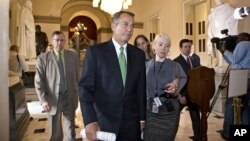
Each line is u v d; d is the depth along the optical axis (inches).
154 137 102.1
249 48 158.9
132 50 87.0
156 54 113.2
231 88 122.4
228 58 165.2
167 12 440.1
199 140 154.1
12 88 175.9
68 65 133.6
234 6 275.4
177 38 406.9
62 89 131.0
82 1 639.8
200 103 136.3
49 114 131.0
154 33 522.3
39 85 128.2
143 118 86.7
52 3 506.3
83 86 80.9
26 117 213.9
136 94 86.4
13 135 169.0
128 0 340.8
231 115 170.7
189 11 387.2
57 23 510.0
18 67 285.4
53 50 134.5
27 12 399.9
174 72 112.6
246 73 125.4
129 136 81.6
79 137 187.2
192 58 181.5
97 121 80.7
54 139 131.0
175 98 108.7
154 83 110.3
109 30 668.7
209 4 324.8
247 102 159.5
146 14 530.3
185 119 236.4
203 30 366.6
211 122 223.6
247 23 257.1
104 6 327.6
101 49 83.2
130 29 80.7
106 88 81.4
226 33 182.7
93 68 81.7
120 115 80.5
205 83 134.8
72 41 645.3
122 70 83.0
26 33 402.6
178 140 176.2
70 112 134.2
